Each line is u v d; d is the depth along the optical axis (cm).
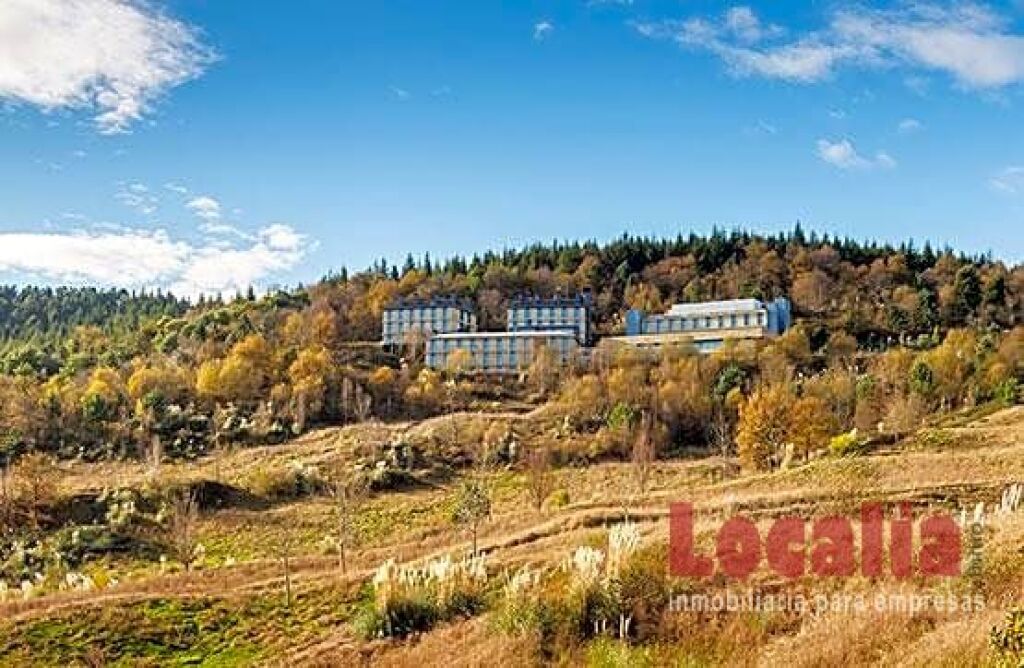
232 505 8144
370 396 12875
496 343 15650
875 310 17200
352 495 8019
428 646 2627
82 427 11250
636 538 2683
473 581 3091
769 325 15825
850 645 1947
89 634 3475
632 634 2338
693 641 2212
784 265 19762
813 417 7725
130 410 12162
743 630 2189
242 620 3581
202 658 3266
